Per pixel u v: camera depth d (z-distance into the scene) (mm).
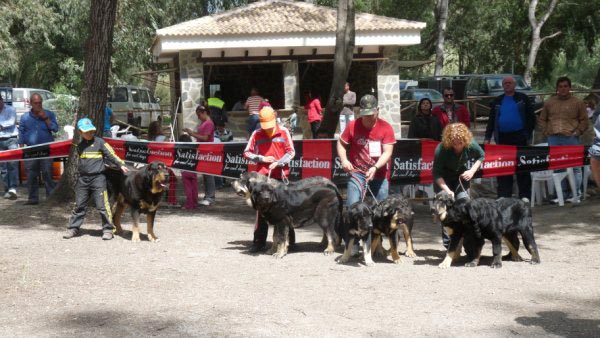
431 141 11414
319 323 5660
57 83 43250
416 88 32281
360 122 8109
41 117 13031
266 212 8219
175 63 24609
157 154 12234
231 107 29234
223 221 11258
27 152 12195
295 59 21875
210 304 6238
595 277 7227
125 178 9336
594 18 42344
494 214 7617
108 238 9492
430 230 10484
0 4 36062
